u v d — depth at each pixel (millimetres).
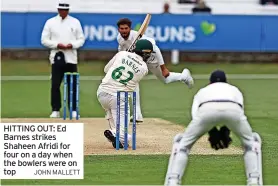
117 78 39344
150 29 84312
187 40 85062
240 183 33000
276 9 92438
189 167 35969
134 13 84062
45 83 72938
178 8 90875
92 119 51031
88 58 88250
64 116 50688
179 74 47719
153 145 41312
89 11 86250
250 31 85688
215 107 29344
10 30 82625
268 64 89438
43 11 84625
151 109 57844
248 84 73125
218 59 89750
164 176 34312
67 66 52656
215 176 34250
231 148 40406
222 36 85375
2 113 54719
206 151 39562
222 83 30516
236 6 92812
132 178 33906
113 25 83812
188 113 55688
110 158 37938
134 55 39500
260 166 30250
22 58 88312
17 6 86812
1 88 69250
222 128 30203
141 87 71375
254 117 53531
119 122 39688
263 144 42344
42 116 53156
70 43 52406
